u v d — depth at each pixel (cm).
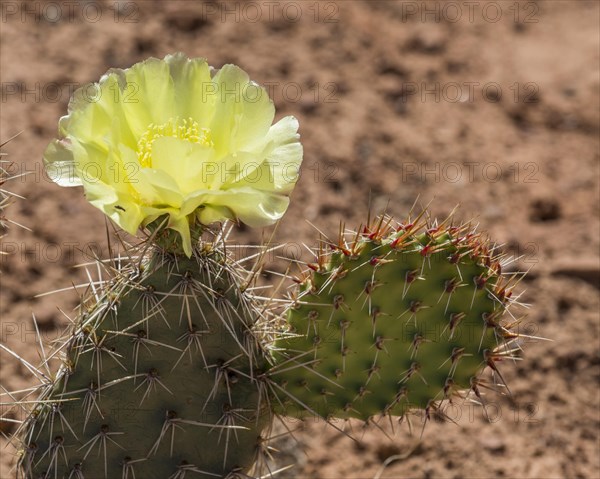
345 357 294
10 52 651
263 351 293
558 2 816
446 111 675
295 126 275
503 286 322
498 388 482
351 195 593
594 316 523
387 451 454
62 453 284
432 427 464
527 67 729
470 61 725
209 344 279
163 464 285
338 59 700
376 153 625
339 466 446
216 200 260
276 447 445
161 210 257
